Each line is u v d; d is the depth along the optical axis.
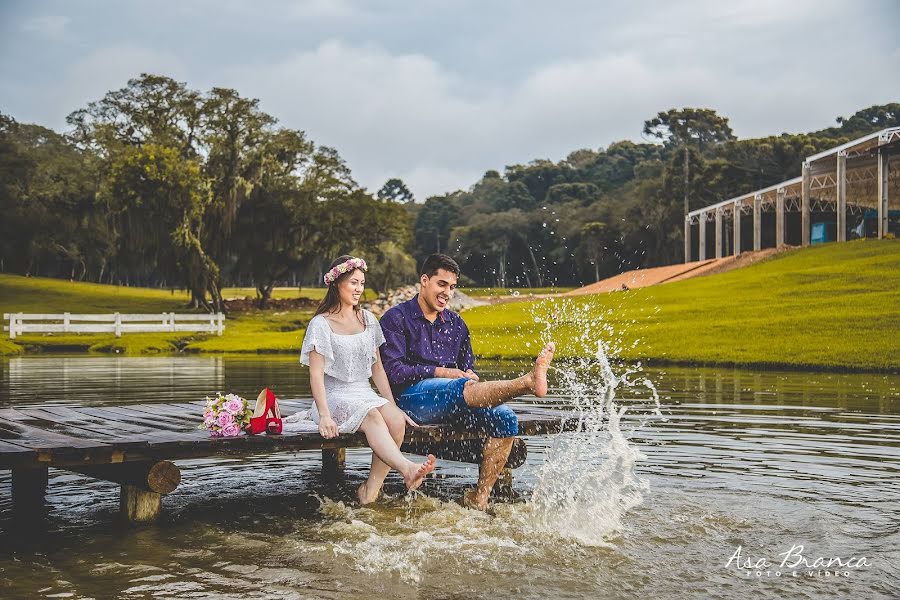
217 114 49.19
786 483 5.48
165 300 57.56
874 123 94.06
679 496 5.13
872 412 9.28
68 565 3.86
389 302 49.12
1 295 54.31
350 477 6.07
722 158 75.19
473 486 5.75
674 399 10.84
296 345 28.56
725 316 25.38
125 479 4.70
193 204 44.09
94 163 50.25
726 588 3.50
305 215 50.50
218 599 3.38
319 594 3.45
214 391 12.50
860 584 3.54
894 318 20.84
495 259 85.62
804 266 35.34
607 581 3.61
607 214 80.88
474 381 5.17
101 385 13.77
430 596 3.43
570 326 24.59
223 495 5.45
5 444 4.47
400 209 58.50
